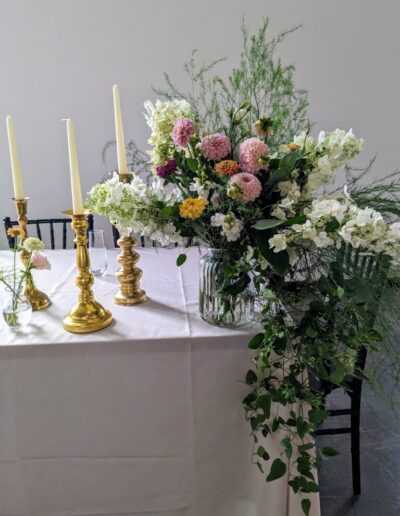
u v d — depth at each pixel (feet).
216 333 3.07
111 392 3.13
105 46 7.36
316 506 3.17
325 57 7.80
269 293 2.71
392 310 2.68
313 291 2.77
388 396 3.86
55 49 7.30
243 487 3.37
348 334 2.68
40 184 7.96
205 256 3.18
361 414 5.61
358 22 7.65
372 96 8.10
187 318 3.38
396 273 2.67
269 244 2.57
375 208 2.98
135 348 3.03
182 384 3.13
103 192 2.85
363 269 2.77
